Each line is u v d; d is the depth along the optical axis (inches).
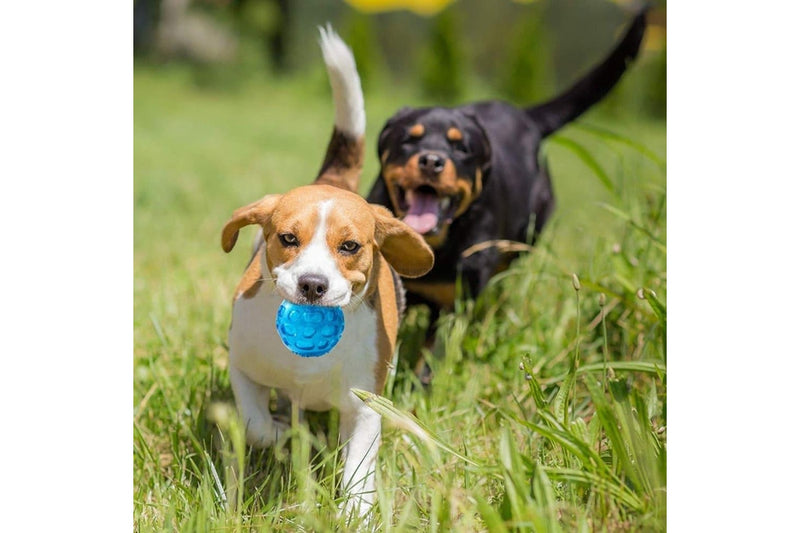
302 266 154.8
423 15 1374.3
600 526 152.4
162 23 1083.9
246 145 657.0
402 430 193.2
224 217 402.0
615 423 156.9
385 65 1318.9
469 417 204.7
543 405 171.2
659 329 212.7
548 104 304.5
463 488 167.0
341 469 171.9
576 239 334.6
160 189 447.8
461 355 234.7
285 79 1129.4
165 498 173.9
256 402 181.9
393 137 242.7
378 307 180.1
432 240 237.9
